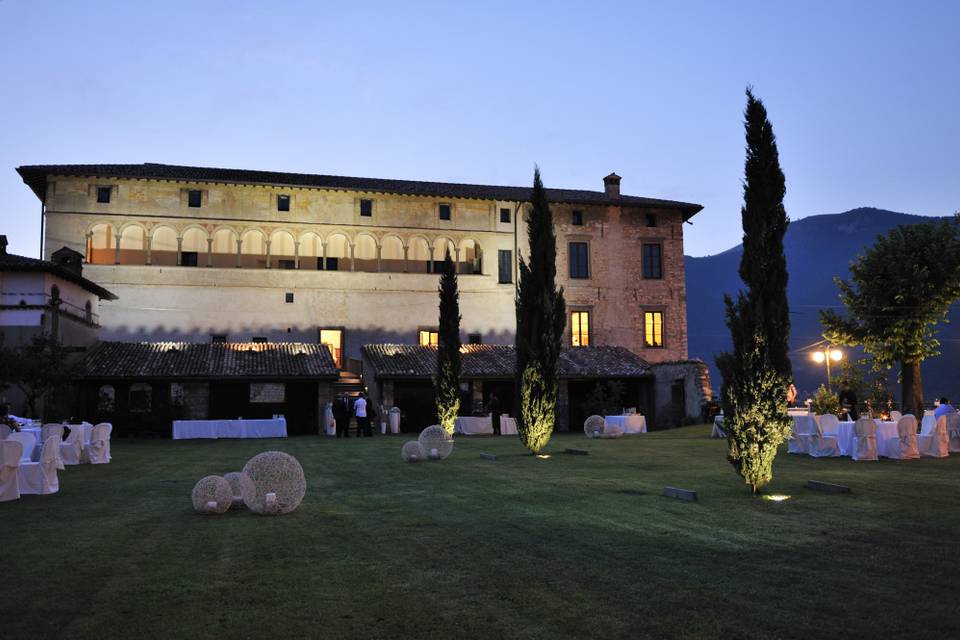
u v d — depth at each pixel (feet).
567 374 132.87
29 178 138.82
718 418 88.02
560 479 47.01
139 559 25.26
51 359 97.25
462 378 128.26
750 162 41.09
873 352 115.85
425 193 152.97
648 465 55.67
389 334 149.89
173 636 17.46
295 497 34.86
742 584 21.30
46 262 108.99
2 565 24.43
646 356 160.66
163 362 119.24
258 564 24.43
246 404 124.16
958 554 24.82
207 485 35.09
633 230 163.53
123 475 54.13
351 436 109.81
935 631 17.21
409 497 40.24
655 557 24.79
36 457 55.57
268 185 144.46
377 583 21.93
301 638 17.28
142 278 139.03
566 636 17.21
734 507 34.99
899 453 57.41
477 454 68.85
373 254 159.43
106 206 138.62
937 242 112.37
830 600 19.63
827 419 61.93
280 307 145.18
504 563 24.21
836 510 33.78
